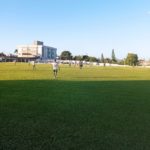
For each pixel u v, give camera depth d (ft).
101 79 120.88
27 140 29.30
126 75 165.58
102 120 38.83
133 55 634.84
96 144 28.40
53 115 41.50
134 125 36.35
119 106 50.31
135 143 28.84
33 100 54.95
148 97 63.10
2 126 34.81
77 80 112.16
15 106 48.08
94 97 61.41
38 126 35.04
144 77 145.89
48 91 70.79
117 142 29.12
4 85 83.76
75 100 56.34
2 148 26.73
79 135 31.42
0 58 647.56
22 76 128.88
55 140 29.45
